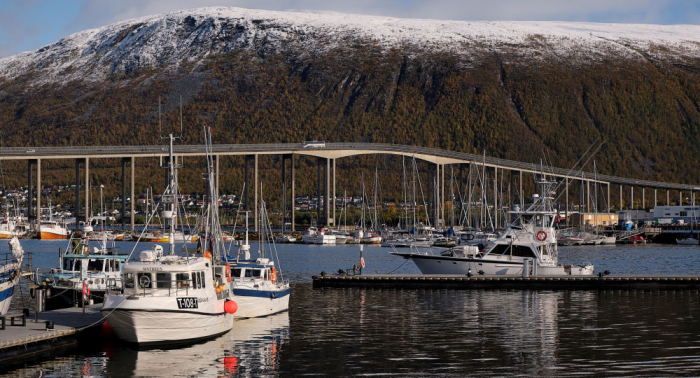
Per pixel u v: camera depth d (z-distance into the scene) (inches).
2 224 7632.9
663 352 1744.6
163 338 1713.8
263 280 2170.3
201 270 1761.8
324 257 5201.8
